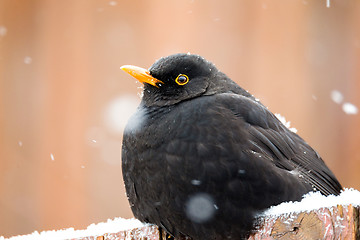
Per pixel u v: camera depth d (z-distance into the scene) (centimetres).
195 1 1294
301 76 1279
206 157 877
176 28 1290
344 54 1292
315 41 1292
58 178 1255
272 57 1284
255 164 883
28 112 1277
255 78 1281
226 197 870
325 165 1031
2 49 1288
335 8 1302
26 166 1260
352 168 1250
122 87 1273
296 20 1291
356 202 773
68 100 1276
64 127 1270
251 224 872
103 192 1248
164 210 889
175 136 891
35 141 1269
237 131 902
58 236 896
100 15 1296
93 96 1275
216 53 1284
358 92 1280
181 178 877
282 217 793
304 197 895
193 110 916
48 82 1282
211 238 888
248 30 1290
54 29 1295
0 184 1254
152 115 930
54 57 1288
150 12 1295
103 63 1284
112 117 1264
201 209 871
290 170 966
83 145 1261
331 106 1273
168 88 971
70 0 1300
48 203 1248
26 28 1295
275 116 1036
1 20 1291
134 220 956
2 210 1245
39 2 1302
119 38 1288
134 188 918
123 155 936
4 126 1273
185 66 980
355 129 1260
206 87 988
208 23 1290
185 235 904
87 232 902
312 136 1263
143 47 1288
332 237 762
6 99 1279
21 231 1241
